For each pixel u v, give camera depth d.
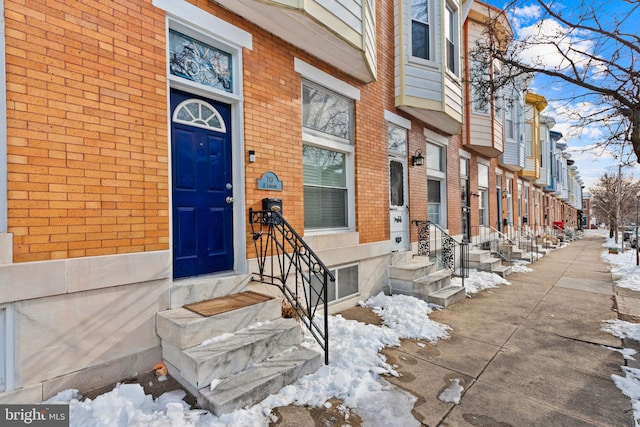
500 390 3.05
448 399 2.89
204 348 2.84
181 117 3.60
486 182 11.83
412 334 4.38
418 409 2.74
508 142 13.12
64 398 2.57
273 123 4.33
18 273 2.40
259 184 4.11
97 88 2.83
